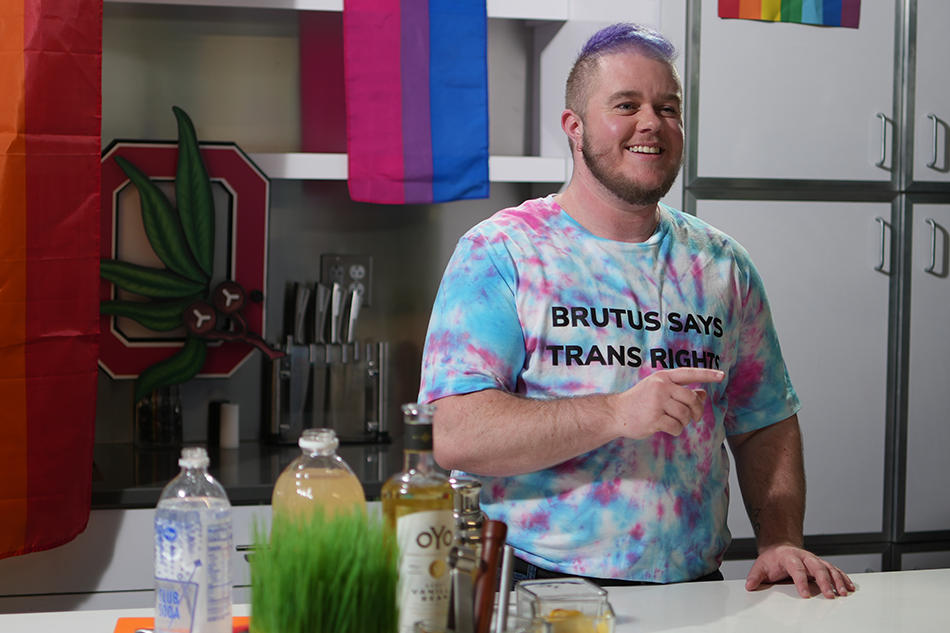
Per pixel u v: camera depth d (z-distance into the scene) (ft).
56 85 5.67
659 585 4.06
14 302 5.60
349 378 7.73
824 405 7.42
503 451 4.09
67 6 5.67
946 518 7.62
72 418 5.78
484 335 4.32
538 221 4.59
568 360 4.34
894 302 7.50
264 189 7.26
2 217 5.56
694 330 4.54
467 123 7.34
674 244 4.68
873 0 7.36
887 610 3.65
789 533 4.60
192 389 7.81
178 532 2.58
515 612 3.10
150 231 6.93
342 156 7.33
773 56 7.23
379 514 2.48
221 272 7.31
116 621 3.34
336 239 8.13
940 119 7.50
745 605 3.70
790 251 7.33
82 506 5.87
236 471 6.70
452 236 8.34
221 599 2.62
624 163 4.40
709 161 7.19
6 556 5.62
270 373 7.79
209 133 7.90
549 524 4.23
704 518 4.40
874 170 7.43
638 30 4.63
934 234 7.52
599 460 4.23
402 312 8.28
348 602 2.27
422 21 7.23
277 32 7.95
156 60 7.77
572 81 4.69
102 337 7.04
